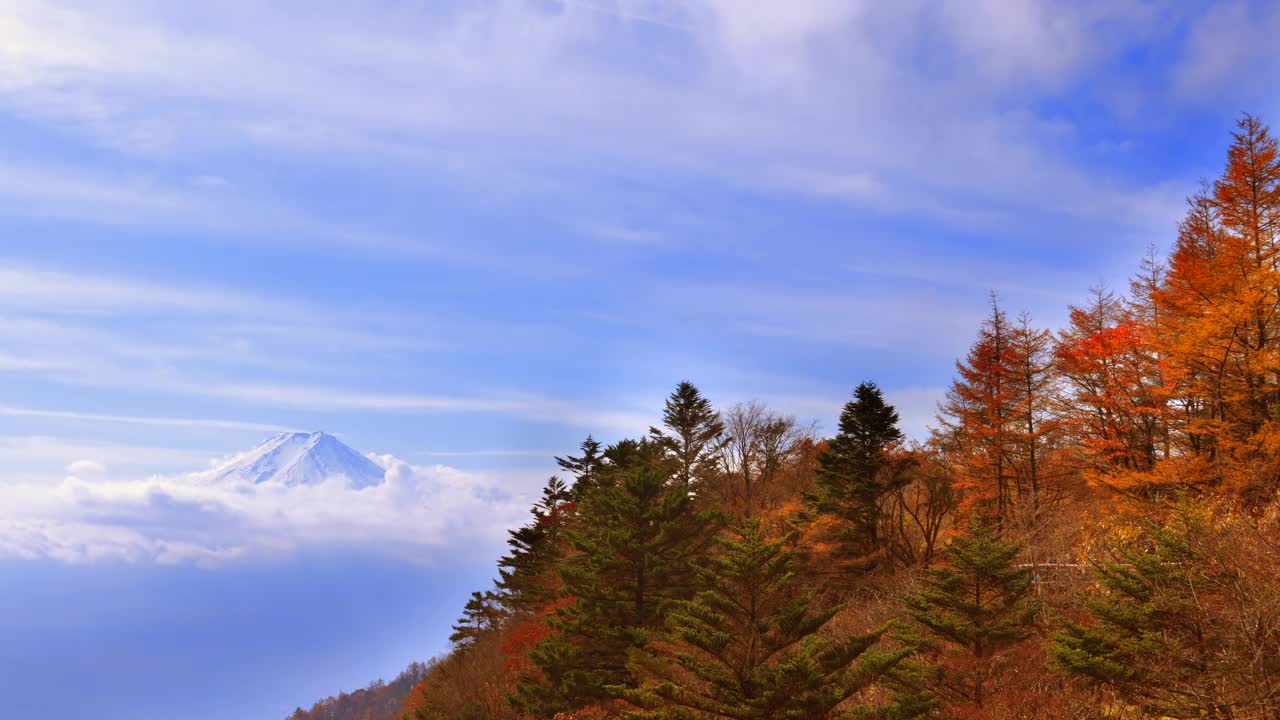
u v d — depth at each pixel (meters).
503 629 55.12
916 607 17.98
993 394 38.91
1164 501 23.80
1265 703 11.65
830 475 38.75
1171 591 13.84
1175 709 13.11
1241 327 28.09
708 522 32.59
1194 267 29.34
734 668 13.91
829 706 13.41
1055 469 37.72
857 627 24.83
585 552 33.09
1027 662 16.20
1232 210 29.55
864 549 36.34
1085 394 35.94
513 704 33.97
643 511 29.80
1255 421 27.34
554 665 29.61
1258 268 27.95
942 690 16.19
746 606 14.29
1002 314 40.34
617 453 51.44
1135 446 33.69
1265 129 28.81
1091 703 14.78
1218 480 26.34
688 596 28.56
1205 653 12.99
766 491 53.69
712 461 56.19
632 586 29.67
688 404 57.31
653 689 14.66
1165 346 30.05
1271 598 12.87
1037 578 20.00
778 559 14.20
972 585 16.69
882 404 38.47
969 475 39.41
